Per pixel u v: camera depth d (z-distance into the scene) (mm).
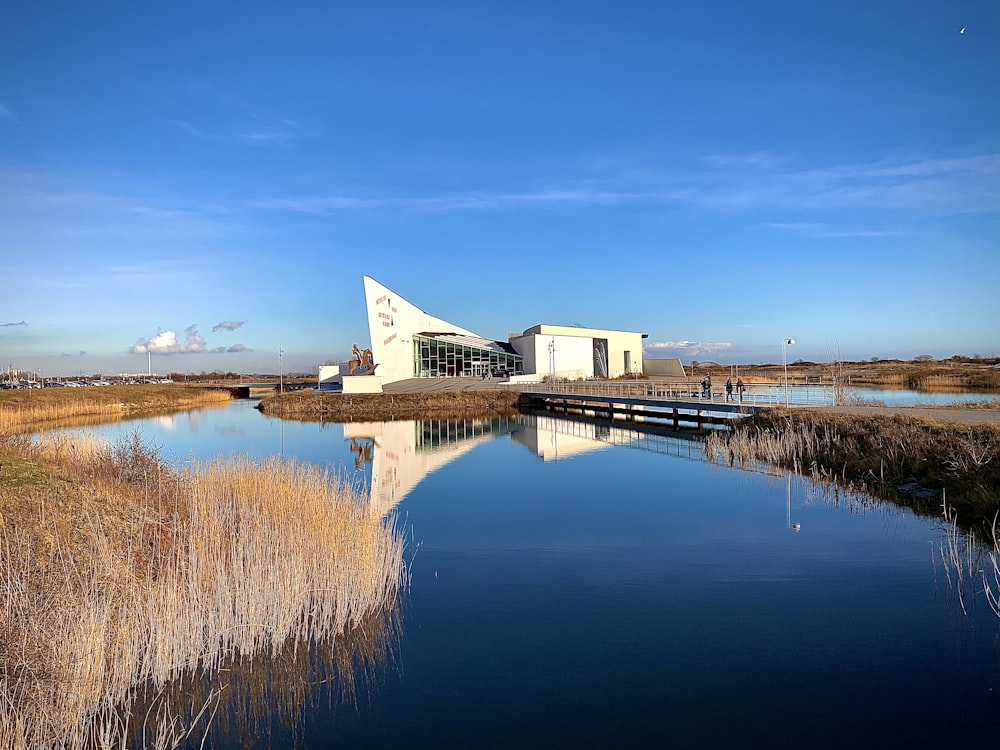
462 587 10133
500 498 16938
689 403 32156
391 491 18188
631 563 11164
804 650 7750
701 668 7387
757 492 16719
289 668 7520
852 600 9203
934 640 7883
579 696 6852
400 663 7637
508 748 5973
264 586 8133
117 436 30859
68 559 7945
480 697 6863
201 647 7410
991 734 6000
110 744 5836
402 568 11016
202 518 10289
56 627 6426
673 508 15211
